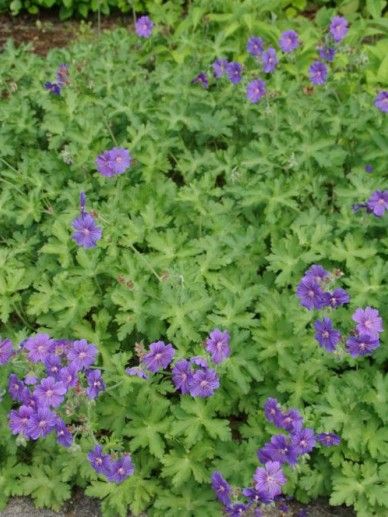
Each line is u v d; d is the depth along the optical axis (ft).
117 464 2.81
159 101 4.94
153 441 3.14
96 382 2.94
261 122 4.48
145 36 5.22
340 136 4.56
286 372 3.34
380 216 3.87
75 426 3.16
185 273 3.59
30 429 2.82
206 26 5.69
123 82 5.07
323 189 4.22
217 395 3.23
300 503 3.13
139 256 3.62
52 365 2.95
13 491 3.17
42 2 6.61
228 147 4.53
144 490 3.13
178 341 3.35
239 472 3.08
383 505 3.01
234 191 4.06
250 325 3.42
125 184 4.29
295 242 3.73
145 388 3.29
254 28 5.57
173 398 3.45
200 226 3.99
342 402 3.14
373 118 4.45
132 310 3.60
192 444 3.14
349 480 3.03
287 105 4.67
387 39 5.39
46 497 3.16
